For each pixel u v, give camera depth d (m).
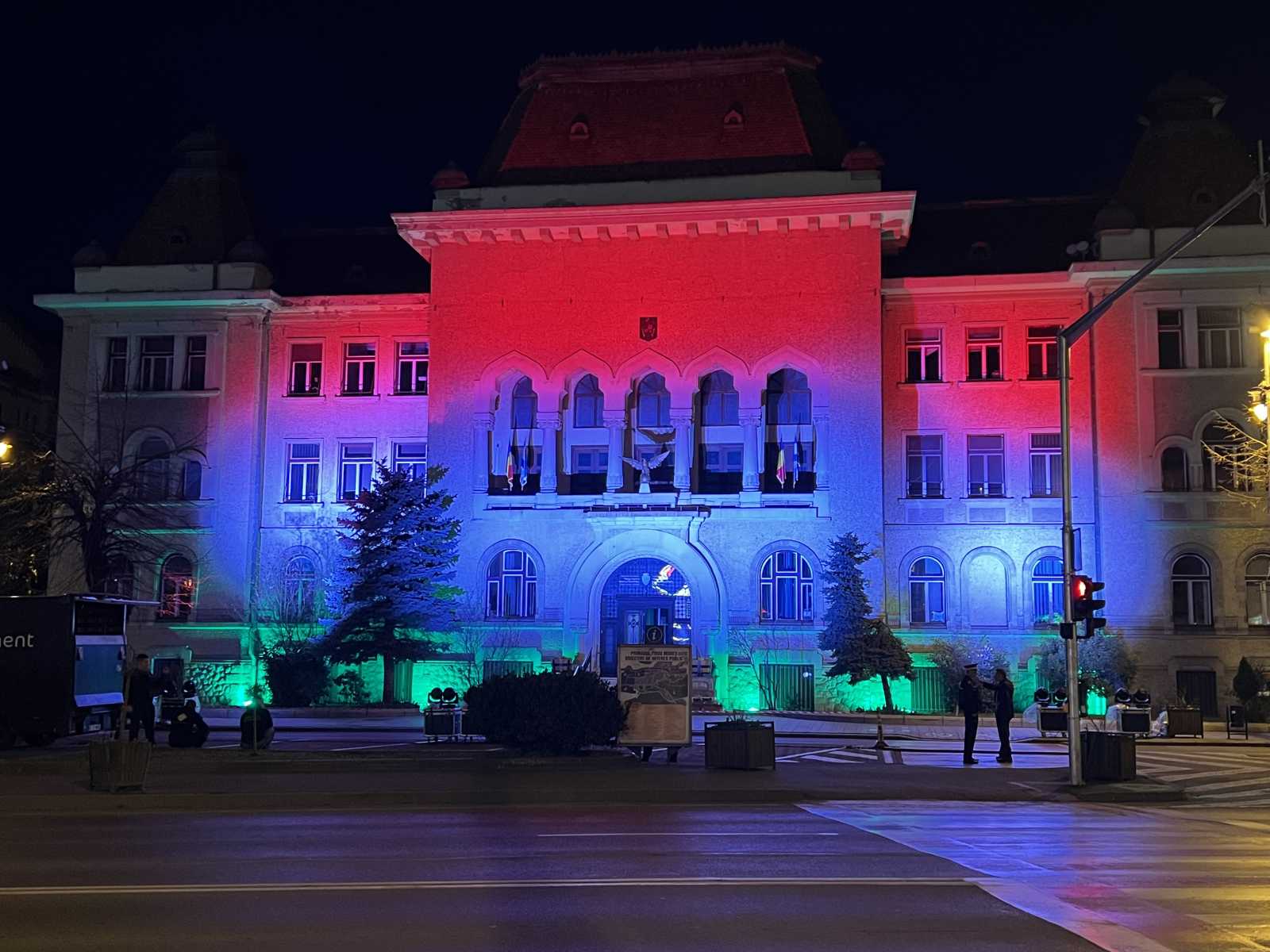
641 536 44.44
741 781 22.27
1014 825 17.03
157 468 48.41
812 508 43.62
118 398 48.38
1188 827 17.03
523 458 46.25
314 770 23.55
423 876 12.25
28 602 29.19
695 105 47.00
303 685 42.84
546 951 9.11
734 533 44.03
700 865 13.01
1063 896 11.34
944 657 43.22
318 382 49.22
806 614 43.56
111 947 9.18
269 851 14.05
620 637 44.97
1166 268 43.72
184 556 47.69
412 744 28.70
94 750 20.59
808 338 44.28
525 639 44.69
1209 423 43.84
